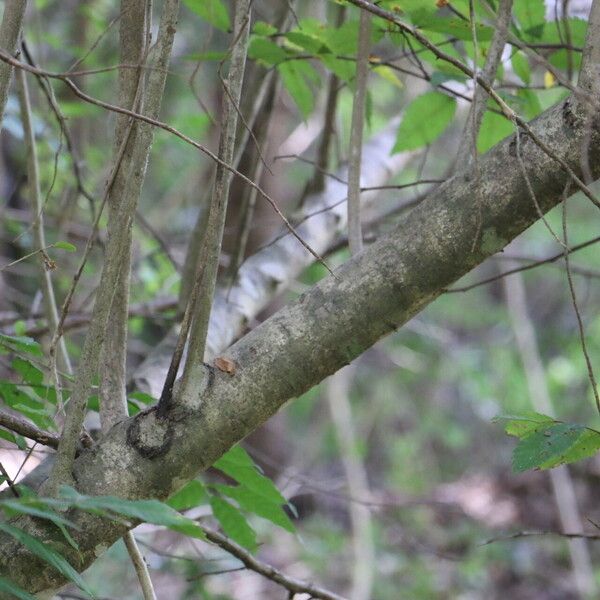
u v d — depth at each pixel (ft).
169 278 20.20
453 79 12.25
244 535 11.98
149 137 10.17
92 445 10.26
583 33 12.52
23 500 9.23
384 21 12.14
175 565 15.85
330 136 14.34
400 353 43.50
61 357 12.11
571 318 46.60
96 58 24.06
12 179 24.36
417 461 46.85
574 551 36.04
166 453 10.16
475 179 10.23
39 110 19.33
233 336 13.30
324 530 37.86
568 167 10.09
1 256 22.77
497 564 38.06
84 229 20.26
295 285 20.25
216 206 10.14
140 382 12.36
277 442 40.11
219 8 12.39
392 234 10.34
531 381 38.22
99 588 18.42
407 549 37.27
